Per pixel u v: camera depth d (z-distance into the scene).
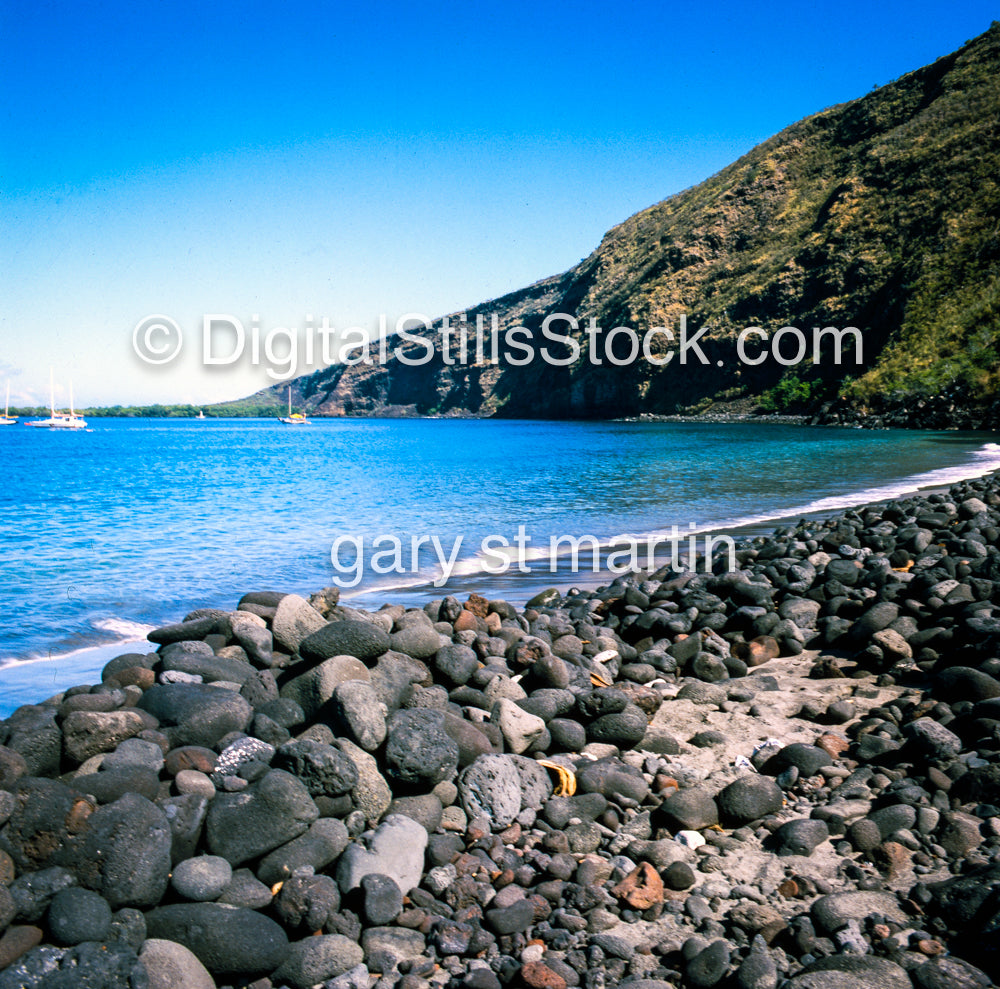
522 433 75.75
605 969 2.90
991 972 2.85
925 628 6.62
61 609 8.71
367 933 3.10
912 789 3.92
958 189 84.50
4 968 2.62
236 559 11.80
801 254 95.50
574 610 8.10
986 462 29.55
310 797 3.49
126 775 3.40
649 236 134.12
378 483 25.23
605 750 4.71
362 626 4.70
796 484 22.67
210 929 2.93
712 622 7.23
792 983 2.73
